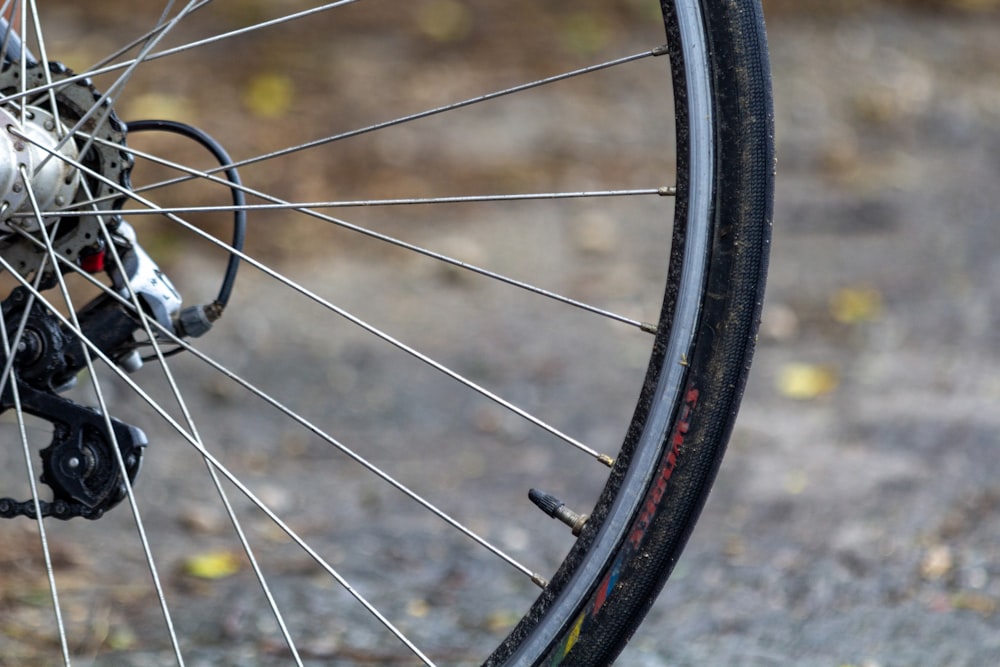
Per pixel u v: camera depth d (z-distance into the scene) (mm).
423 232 7523
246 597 3816
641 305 6711
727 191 2324
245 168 7949
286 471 4941
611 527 2387
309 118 8820
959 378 5547
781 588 3807
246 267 6820
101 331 2568
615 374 5922
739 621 3611
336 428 5348
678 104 2363
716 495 4555
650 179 8492
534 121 9258
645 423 2377
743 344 2326
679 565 4020
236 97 9000
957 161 8961
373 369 5914
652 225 7852
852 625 3555
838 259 7219
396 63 10078
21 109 2463
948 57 11273
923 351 5934
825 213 7938
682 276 2352
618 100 9766
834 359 5906
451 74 9992
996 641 3426
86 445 2492
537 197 2475
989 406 5188
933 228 7695
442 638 3574
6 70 2594
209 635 3568
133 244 2617
